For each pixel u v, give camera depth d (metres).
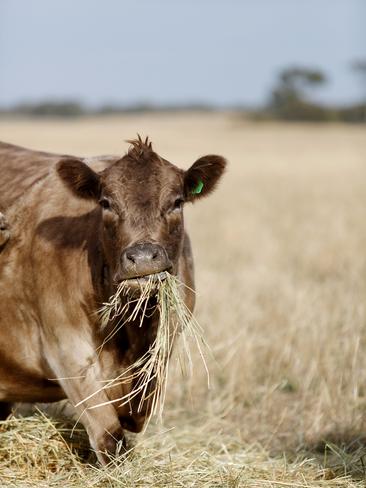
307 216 51.41
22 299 14.84
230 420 19.53
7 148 17.50
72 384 14.14
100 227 14.00
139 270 12.26
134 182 13.41
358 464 15.86
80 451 15.47
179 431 18.17
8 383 15.44
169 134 187.62
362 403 19.55
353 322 23.55
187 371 21.27
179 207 13.69
